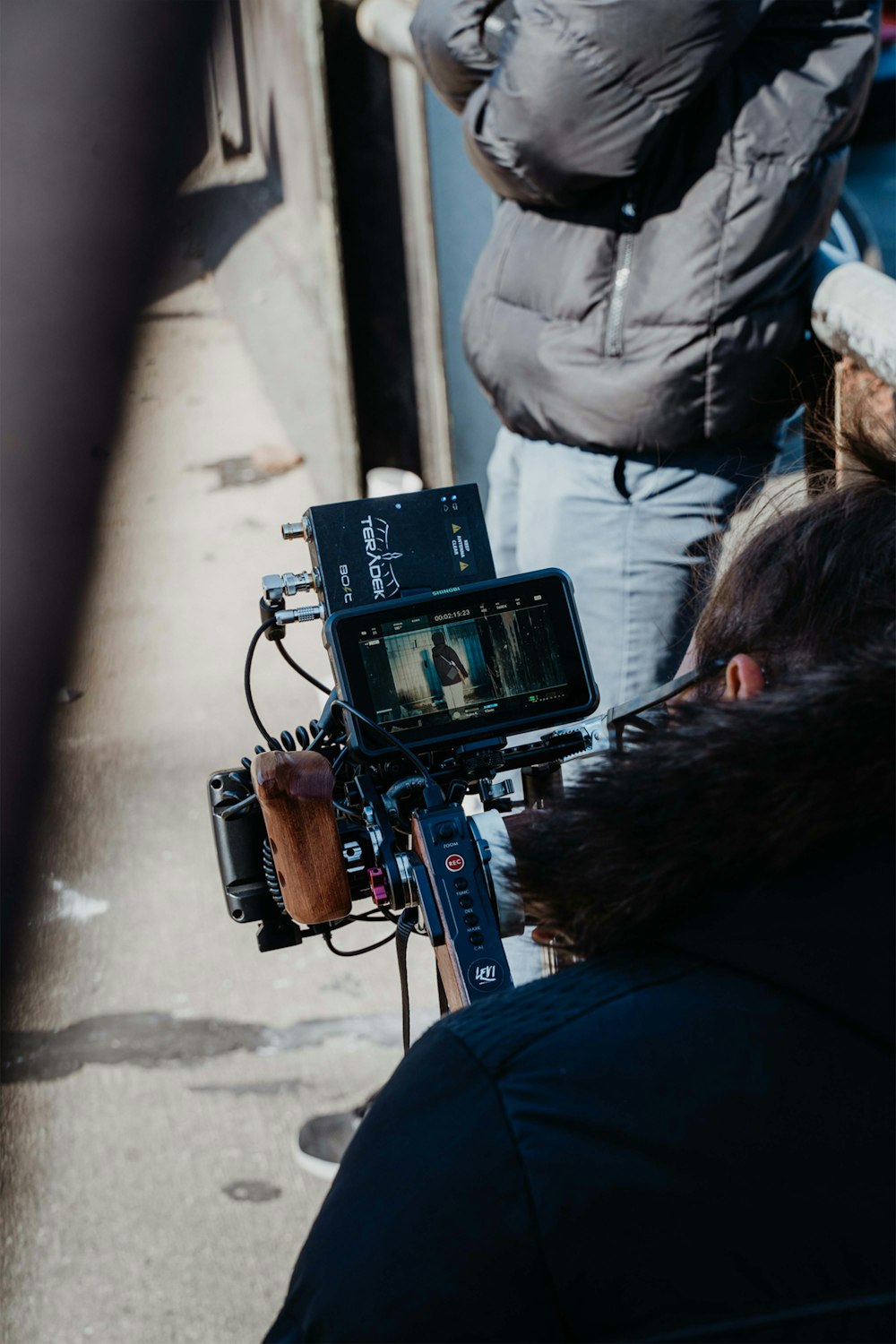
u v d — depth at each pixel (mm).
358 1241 602
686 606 1222
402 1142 617
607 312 2150
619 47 1911
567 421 2240
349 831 1141
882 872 593
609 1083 590
